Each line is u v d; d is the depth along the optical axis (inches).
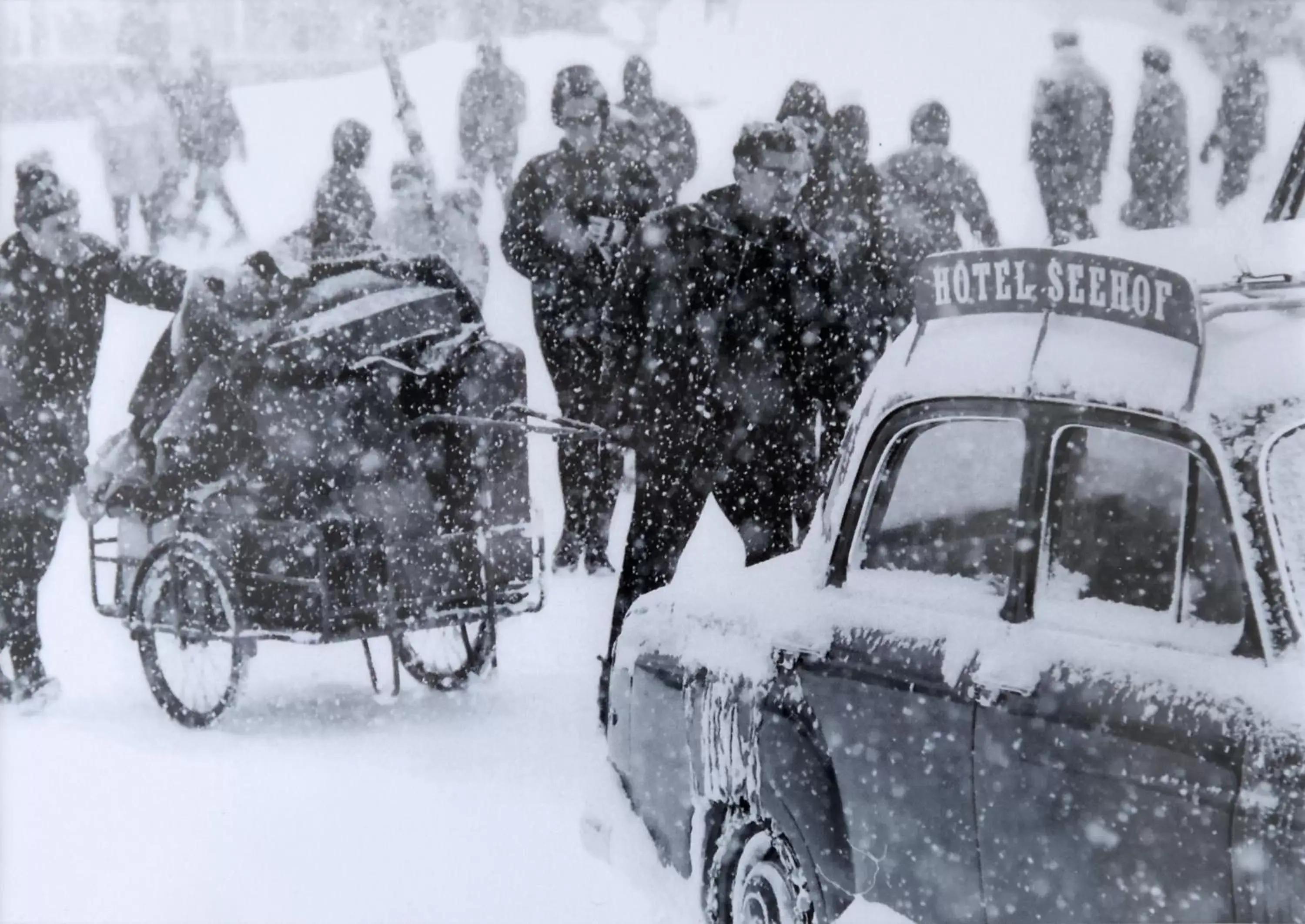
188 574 424.2
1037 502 196.2
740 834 245.1
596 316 551.2
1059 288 198.4
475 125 885.2
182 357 418.9
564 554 575.5
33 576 466.6
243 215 1151.0
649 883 260.5
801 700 225.0
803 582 236.5
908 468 226.2
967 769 194.1
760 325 402.0
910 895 206.2
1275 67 1123.3
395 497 417.1
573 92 538.0
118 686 486.6
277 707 441.7
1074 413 192.1
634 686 269.1
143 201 1066.7
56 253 451.5
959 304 214.1
